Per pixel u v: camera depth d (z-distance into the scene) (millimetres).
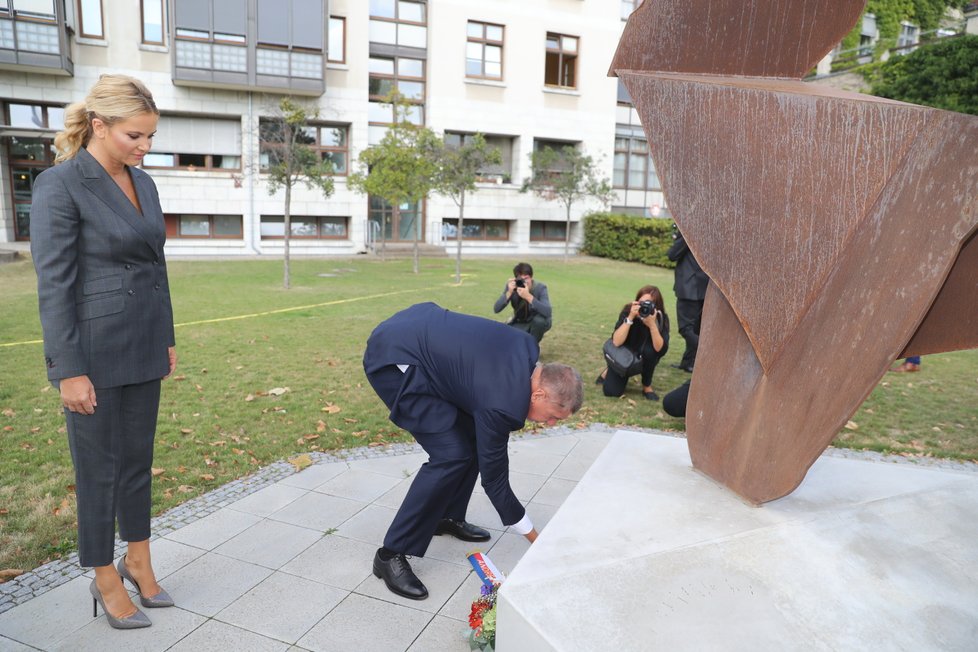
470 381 2477
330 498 3574
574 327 9180
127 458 2424
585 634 1738
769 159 2174
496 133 22906
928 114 1836
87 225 2170
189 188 19297
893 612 1867
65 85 17891
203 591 2672
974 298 1877
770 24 2422
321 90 19422
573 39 23625
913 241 1862
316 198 20500
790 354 2275
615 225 22719
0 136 17859
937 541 2223
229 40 18406
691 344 6781
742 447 2508
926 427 5074
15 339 7363
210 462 4023
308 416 5004
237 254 20047
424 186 15039
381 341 2725
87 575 2773
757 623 1805
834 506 2445
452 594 2697
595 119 24062
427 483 2625
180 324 8531
